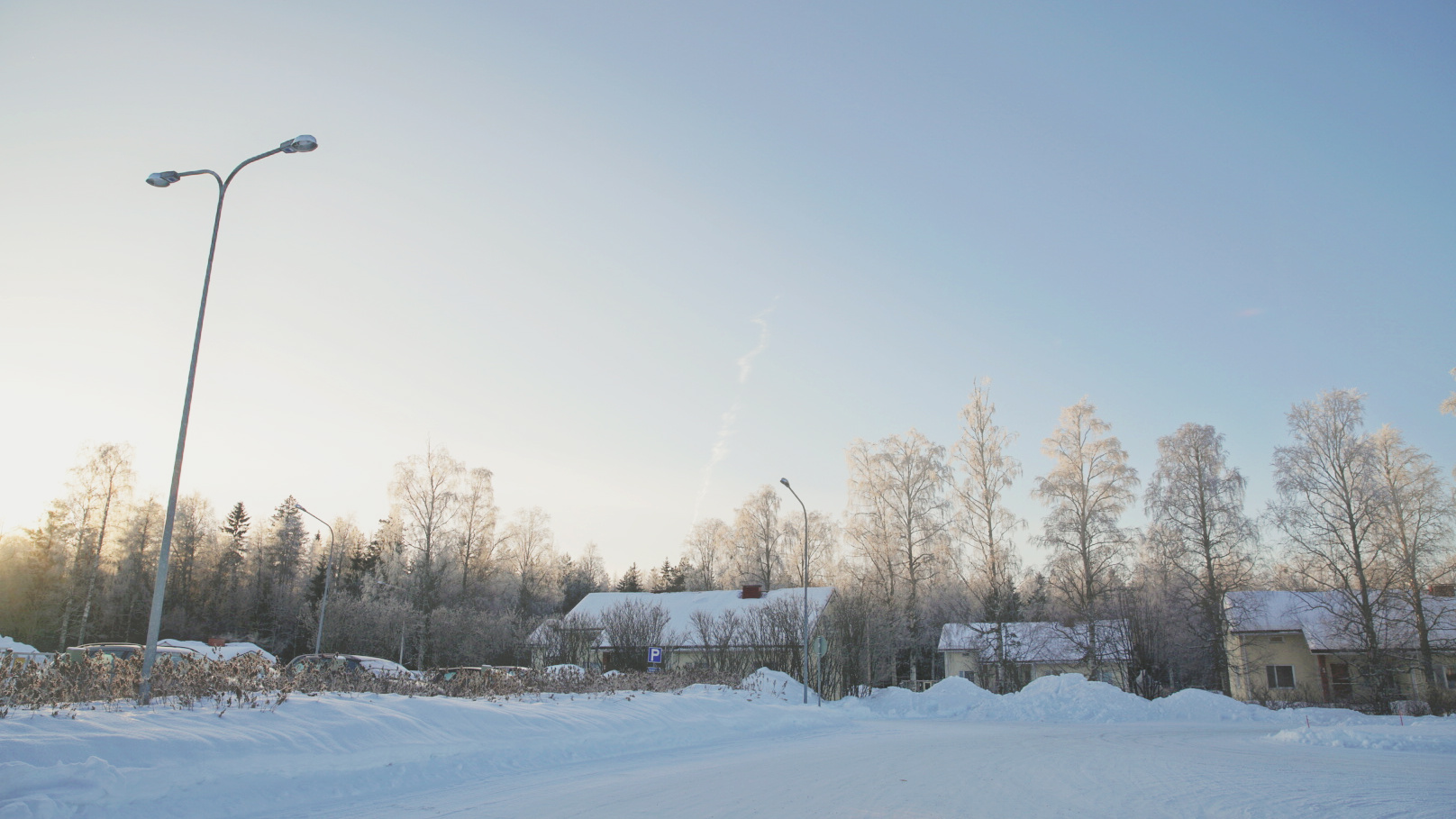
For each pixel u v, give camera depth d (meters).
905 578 46.38
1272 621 42.03
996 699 34.12
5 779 8.02
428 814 9.11
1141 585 42.34
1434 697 30.03
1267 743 19.34
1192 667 43.16
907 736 21.27
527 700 20.14
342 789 10.46
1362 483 34.66
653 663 38.38
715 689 29.02
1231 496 39.12
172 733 10.30
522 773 12.80
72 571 51.06
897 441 49.34
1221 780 12.21
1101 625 40.75
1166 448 40.88
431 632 50.62
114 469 52.78
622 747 16.78
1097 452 43.34
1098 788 11.30
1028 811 9.47
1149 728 25.36
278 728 11.70
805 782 11.84
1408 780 12.30
